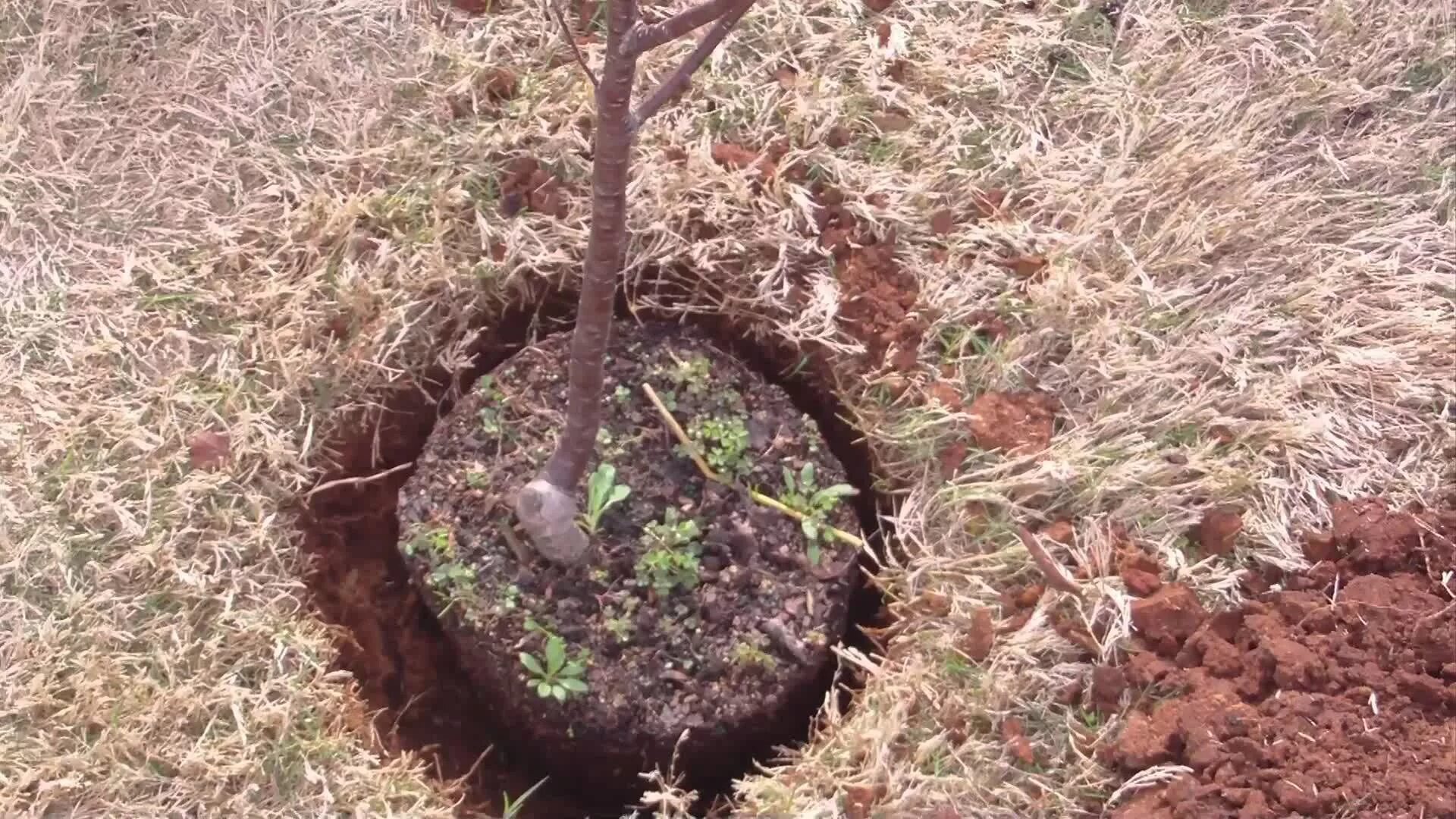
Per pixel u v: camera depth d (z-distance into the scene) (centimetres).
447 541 161
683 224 188
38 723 153
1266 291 188
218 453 170
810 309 183
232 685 155
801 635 158
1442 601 155
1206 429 175
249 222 190
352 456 180
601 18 209
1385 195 199
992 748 152
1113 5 216
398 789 152
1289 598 158
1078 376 179
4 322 180
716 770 166
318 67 203
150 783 149
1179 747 148
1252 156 201
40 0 205
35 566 162
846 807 149
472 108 201
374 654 175
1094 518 168
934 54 208
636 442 170
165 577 162
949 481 172
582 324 129
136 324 181
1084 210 193
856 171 194
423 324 183
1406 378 180
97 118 197
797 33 208
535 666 152
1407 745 143
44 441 171
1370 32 215
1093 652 158
